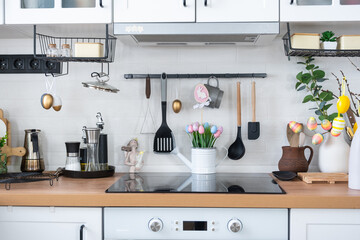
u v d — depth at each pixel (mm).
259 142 2414
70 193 1776
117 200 1757
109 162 2438
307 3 1997
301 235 1741
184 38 2133
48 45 2361
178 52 2430
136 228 1774
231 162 2418
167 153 2385
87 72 2439
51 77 2439
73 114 2449
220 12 1986
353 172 1877
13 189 1873
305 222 1740
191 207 1762
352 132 2285
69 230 1792
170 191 1796
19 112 2453
